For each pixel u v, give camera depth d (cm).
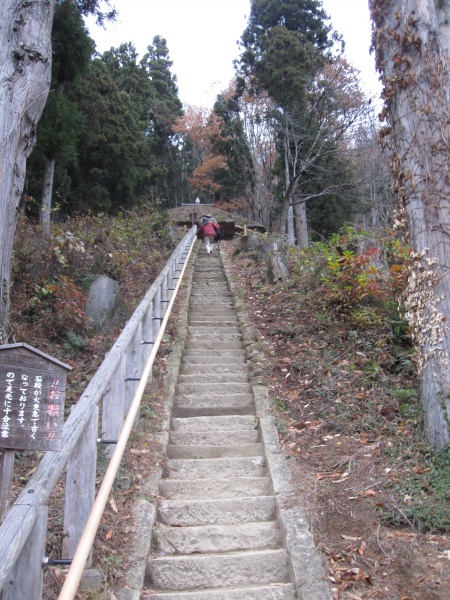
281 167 2547
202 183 3656
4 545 232
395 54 552
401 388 661
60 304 820
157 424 594
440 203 521
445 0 595
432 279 514
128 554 391
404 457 511
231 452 559
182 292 1126
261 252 1389
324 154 2367
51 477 291
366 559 392
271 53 2402
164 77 4369
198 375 730
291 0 2664
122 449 383
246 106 3039
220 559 400
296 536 416
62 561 288
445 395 499
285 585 377
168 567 393
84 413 361
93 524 300
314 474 504
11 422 287
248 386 704
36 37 614
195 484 494
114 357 464
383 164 2377
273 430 585
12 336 745
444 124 532
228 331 902
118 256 1134
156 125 4081
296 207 2469
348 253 851
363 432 578
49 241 933
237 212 3656
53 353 760
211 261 1496
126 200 2302
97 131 2141
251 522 455
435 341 510
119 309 883
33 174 1755
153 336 784
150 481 488
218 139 3219
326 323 832
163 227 1716
